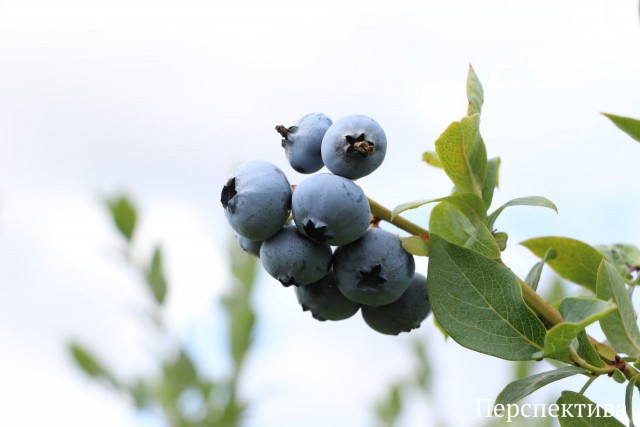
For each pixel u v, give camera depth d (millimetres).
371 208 473
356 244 471
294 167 477
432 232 481
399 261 470
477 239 469
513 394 461
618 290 461
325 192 461
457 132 473
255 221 466
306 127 475
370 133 465
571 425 461
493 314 460
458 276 461
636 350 460
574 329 442
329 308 483
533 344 458
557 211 468
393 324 484
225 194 472
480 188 479
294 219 467
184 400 630
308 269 470
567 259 509
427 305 483
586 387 460
